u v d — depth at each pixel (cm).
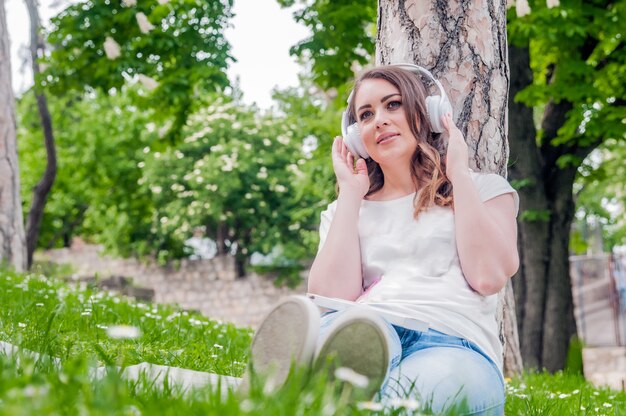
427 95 320
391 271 291
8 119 1278
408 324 268
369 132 312
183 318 661
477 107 380
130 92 1432
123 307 688
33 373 225
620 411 464
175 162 2758
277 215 2773
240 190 2761
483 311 283
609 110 1230
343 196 310
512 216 300
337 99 1316
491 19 388
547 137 1347
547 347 1317
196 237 3023
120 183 2942
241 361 466
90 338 430
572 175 1339
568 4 1155
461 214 285
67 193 3034
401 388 240
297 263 2819
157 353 412
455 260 287
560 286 1325
